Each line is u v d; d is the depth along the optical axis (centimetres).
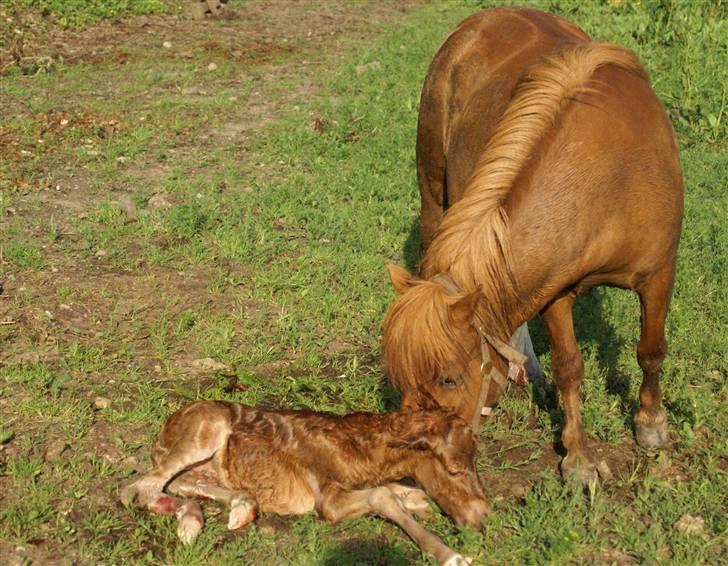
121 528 560
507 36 643
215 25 1561
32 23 1409
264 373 653
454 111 658
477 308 546
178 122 1005
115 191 830
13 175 841
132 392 633
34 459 586
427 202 696
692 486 582
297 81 1213
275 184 846
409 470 561
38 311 683
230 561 546
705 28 1170
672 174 580
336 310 700
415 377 543
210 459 580
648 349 597
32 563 545
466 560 544
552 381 645
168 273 729
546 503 571
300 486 571
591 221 564
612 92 576
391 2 1889
